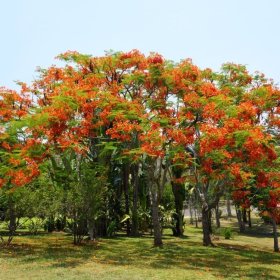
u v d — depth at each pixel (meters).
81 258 16.31
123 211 29.83
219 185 22.62
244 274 14.23
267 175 19.86
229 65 20.95
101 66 19.98
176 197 30.80
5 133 18.73
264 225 44.53
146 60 18.62
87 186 19.72
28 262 14.90
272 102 18.89
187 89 18.38
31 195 18.75
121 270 13.86
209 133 15.73
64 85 17.80
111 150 21.12
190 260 17.28
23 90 20.64
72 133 17.17
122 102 17.11
